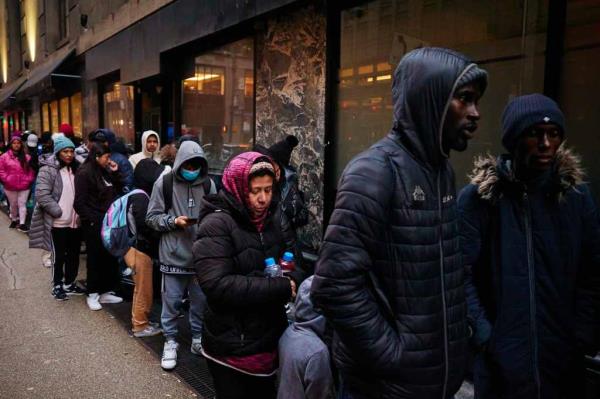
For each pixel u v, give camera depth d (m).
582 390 2.22
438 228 1.74
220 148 8.45
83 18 14.23
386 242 1.71
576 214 2.12
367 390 1.79
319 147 6.11
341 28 5.85
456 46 4.47
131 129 12.48
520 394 2.13
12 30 28.78
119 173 5.84
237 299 2.36
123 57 10.98
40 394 3.68
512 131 2.09
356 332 1.67
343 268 1.66
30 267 7.48
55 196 5.85
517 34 3.91
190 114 9.41
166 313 4.16
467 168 4.32
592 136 3.42
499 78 4.07
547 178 2.12
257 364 2.45
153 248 4.68
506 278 2.13
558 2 3.55
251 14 6.38
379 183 1.67
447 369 1.75
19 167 10.44
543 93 3.69
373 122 5.46
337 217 1.69
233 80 7.93
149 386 3.82
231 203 2.46
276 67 6.81
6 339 4.72
